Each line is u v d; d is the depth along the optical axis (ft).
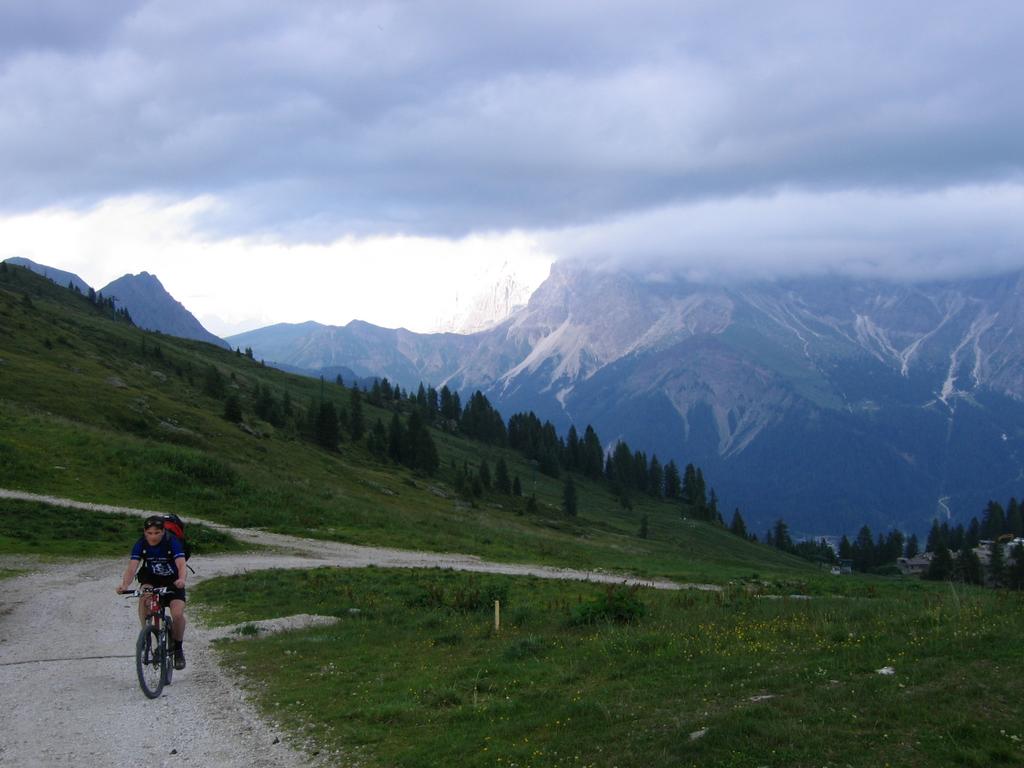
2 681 43.80
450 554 161.07
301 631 63.98
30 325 365.61
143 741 33.30
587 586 119.65
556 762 29.25
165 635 42.98
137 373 377.71
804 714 31.83
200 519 152.25
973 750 26.43
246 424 321.73
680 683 39.88
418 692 41.78
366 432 513.04
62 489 144.25
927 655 41.42
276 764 30.68
